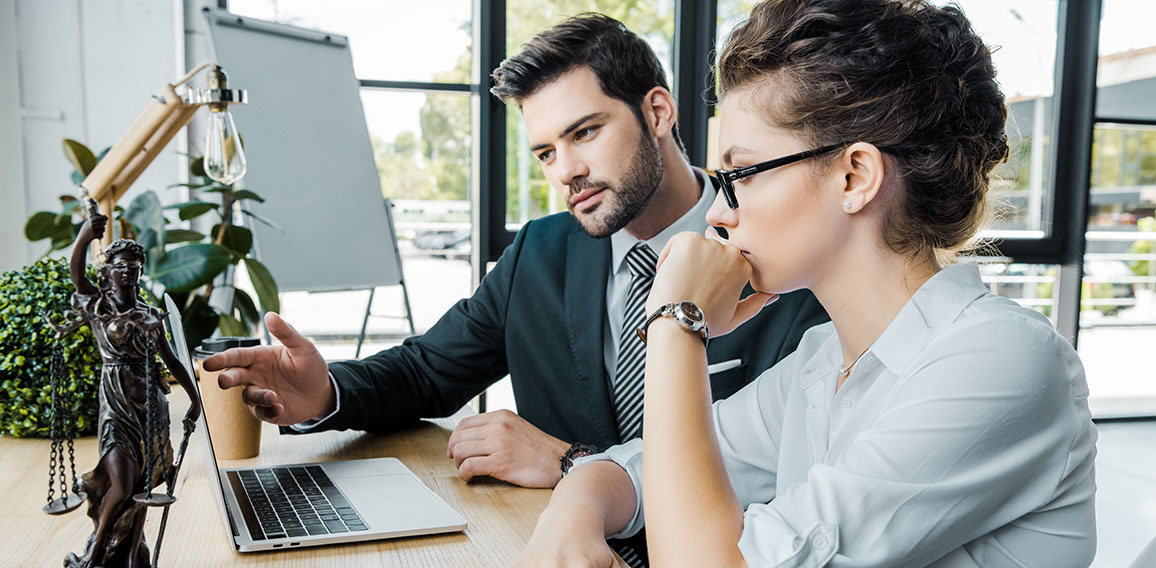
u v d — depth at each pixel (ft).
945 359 2.39
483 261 13.11
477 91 13.09
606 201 4.87
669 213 5.08
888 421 2.39
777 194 2.64
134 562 2.42
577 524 2.84
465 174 13.52
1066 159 14.56
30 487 3.40
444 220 13.50
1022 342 2.35
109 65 11.55
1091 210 14.96
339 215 12.55
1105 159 14.87
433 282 13.53
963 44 2.70
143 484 2.39
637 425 4.83
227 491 3.46
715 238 2.85
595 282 5.01
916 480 2.29
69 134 11.47
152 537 2.96
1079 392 2.45
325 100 12.68
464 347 5.16
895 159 2.58
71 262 2.34
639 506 3.27
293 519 3.11
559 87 4.77
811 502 2.32
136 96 11.68
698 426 2.54
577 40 4.73
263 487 3.52
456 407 5.16
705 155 13.33
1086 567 2.48
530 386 5.14
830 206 2.62
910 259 2.65
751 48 2.65
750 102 2.68
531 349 5.12
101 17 11.47
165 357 2.44
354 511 3.21
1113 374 15.20
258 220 11.23
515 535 3.07
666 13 13.24
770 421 3.49
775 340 4.64
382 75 13.16
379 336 13.33
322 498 3.38
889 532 2.26
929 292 2.58
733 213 2.77
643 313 4.84
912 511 2.26
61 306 3.83
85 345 3.88
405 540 3.00
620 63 4.74
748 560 2.27
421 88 13.25
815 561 2.23
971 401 2.30
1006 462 2.30
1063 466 2.36
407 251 13.42
